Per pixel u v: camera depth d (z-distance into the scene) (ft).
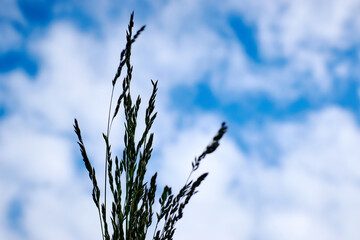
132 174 8.55
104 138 8.37
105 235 7.88
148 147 8.87
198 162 7.66
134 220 8.14
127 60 8.71
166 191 8.19
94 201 7.97
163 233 7.98
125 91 8.75
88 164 8.13
